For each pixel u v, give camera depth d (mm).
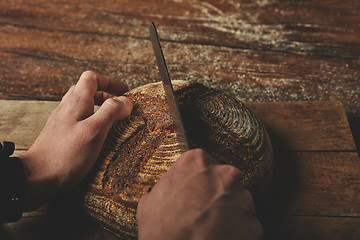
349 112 915
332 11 1146
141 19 1151
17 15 1165
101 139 617
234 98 657
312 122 768
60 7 1190
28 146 748
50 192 606
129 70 1020
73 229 653
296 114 780
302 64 1015
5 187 576
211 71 1008
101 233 649
